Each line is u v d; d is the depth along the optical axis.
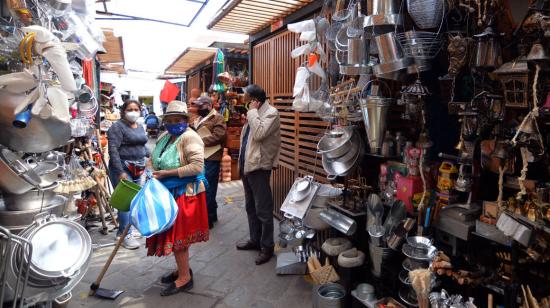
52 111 1.77
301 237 3.03
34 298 1.78
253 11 3.88
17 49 1.87
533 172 1.76
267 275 3.13
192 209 2.74
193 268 3.28
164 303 2.69
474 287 1.86
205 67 9.12
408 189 2.09
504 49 1.67
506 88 1.56
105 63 8.88
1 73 1.88
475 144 1.78
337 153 2.32
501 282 1.75
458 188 1.87
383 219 2.40
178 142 2.76
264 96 3.29
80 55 2.72
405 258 2.28
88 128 3.81
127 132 3.77
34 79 1.71
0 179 1.71
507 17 1.69
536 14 1.36
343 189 2.66
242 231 4.29
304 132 3.86
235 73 7.82
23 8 1.87
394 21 1.92
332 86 2.79
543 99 1.46
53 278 1.77
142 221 2.42
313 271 2.59
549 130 1.61
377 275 2.29
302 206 2.76
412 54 1.82
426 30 2.00
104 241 3.92
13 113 1.69
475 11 1.73
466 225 1.80
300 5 3.65
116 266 3.32
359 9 2.21
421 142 2.07
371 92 2.18
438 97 2.25
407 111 2.03
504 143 1.60
